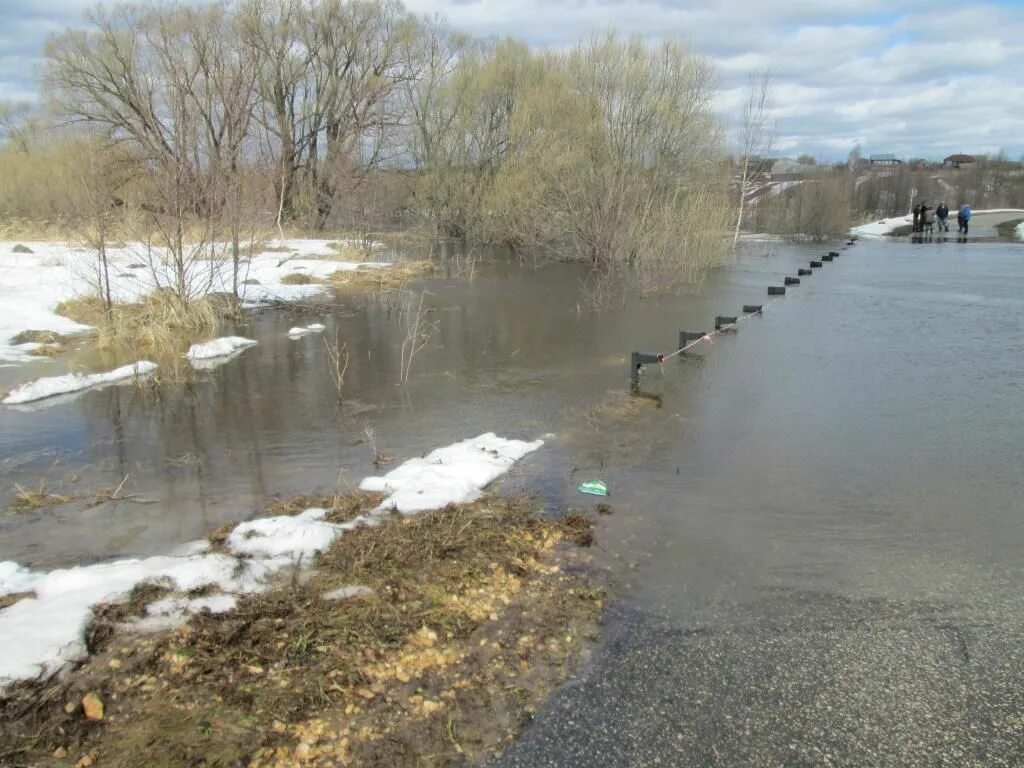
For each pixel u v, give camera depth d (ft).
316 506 15.94
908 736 9.29
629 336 36.55
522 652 10.75
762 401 24.94
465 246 81.41
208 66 45.60
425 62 90.27
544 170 69.87
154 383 26.66
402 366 29.89
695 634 11.39
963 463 19.07
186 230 38.93
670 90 66.80
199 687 9.48
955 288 54.49
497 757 8.77
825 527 15.31
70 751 8.40
